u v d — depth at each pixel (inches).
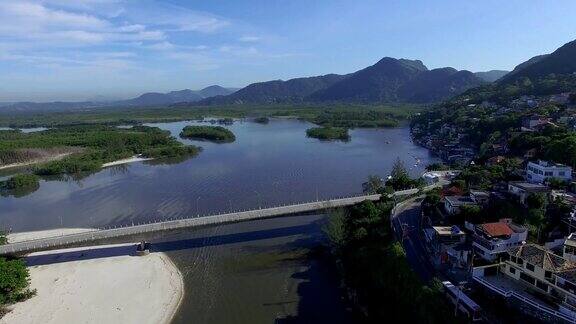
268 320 2399.1
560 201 2783.0
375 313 2340.1
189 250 3378.4
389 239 2815.0
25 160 7829.7
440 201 3257.9
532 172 3474.4
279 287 2758.4
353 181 5388.8
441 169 5334.6
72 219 4367.6
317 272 2938.0
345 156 7224.4
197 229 3801.7
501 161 4330.7
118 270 3061.0
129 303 2618.1
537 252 2068.2
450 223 2920.8
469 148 6742.1
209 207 4495.6
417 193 3917.3
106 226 4079.7
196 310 2529.5
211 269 3041.3
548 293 1941.4
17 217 4537.4
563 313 1802.4
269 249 3336.6
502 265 2209.6
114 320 2442.2
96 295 2719.0
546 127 4945.9
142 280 2906.0
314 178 5605.3
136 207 4653.1
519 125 6146.7
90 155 7632.9
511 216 2733.8
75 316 2487.7
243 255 3248.0
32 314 2518.5
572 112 5895.7
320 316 2405.3
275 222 3927.2
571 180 3240.7
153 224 3403.1
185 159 7529.5
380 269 2498.8
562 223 2613.2
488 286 2054.6
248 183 5438.0
